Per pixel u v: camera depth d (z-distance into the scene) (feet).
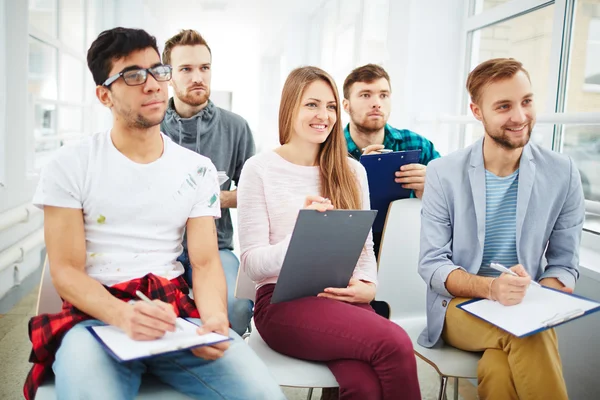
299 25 26.48
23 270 10.44
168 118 6.93
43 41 12.69
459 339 4.76
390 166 5.83
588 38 6.89
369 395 4.06
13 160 9.49
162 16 28.35
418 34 9.84
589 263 5.72
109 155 4.28
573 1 7.13
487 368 4.38
